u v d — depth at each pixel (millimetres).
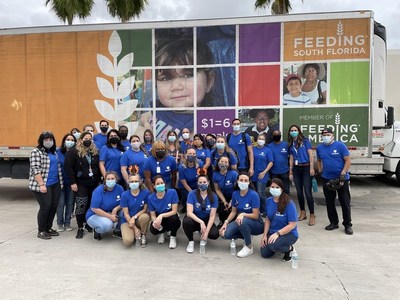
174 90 7039
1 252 4570
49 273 3875
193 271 3938
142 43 7113
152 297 3301
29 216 6668
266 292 3398
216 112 6918
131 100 7188
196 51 6941
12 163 8008
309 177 5973
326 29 6555
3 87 7645
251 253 4516
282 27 6672
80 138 5438
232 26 6820
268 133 6762
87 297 3303
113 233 5250
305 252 4566
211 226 4660
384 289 3471
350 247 4758
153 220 4793
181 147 6727
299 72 6652
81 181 5320
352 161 6895
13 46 7566
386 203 7680
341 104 6570
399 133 9109
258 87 6777
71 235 5402
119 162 5816
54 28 7387
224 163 5199
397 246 4797
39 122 7535
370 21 6449
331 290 3445
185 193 5961
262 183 6145
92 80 7309
